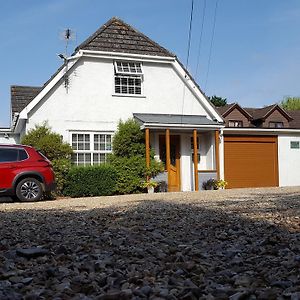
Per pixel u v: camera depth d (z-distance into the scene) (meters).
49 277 3.73
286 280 3.49
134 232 6.41
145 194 17.36
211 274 3.79
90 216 8.57
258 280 3.50
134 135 19.89
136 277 3.54
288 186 21.98
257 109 33.50
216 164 21.20
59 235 6.20
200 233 6.29
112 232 6.41
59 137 18.98
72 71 20.11
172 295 2.98
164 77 21.66
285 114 31.53
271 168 23.50
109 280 3.50
